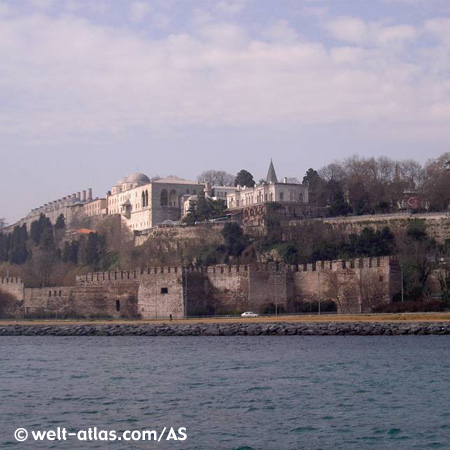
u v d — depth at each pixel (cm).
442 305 17600
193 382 9725
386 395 8662
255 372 10406
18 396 8994
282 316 18250
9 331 18538
